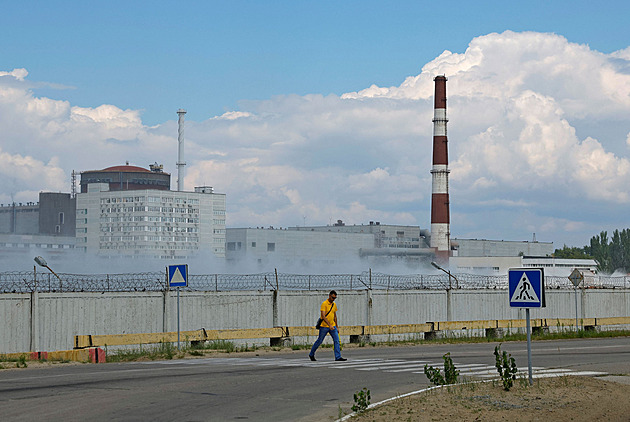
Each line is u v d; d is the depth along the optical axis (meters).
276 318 36.56
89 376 19.45
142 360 25.27
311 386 17.78
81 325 30.72
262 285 37.66
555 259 140.62
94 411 13.83
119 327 31.88
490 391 16.58
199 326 34.09
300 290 37.72
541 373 21.05
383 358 25.56
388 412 13.93
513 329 42.78
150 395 15.93
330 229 191.12
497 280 63.09
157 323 33.06
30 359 25.28
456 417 13.60
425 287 43.94
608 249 183.38
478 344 33.97
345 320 39.31
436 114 128.62
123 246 181.75
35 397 15.52
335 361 24.27
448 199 129.38
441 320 43.38
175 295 33.59
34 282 30.05
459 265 140.75
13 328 28.64
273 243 171.12
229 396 15.97
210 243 190.12
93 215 185.75
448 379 17.92
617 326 49.00
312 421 13.25
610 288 53.34
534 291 17.02
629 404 15.92
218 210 192.50
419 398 15.51
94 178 199.62
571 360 25.62
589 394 16.61
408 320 41.91
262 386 17.66
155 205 182.00
